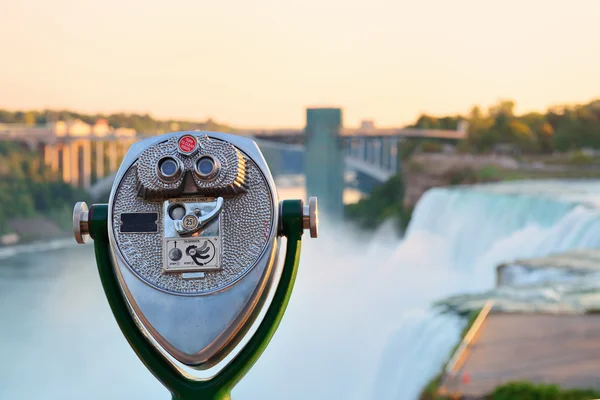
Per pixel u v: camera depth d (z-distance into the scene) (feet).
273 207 8.47
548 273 65.16
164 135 8.59
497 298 57.93
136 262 8.40
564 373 41.88
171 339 8.25
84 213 8.64
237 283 8.30
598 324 48.96
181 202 8.43
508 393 41.09
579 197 104.88
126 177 8.59
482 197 118.93
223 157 8.46
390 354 60.59
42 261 187.42
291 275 8.61
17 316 150.20
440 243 122.72
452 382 44.75
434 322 55.77
